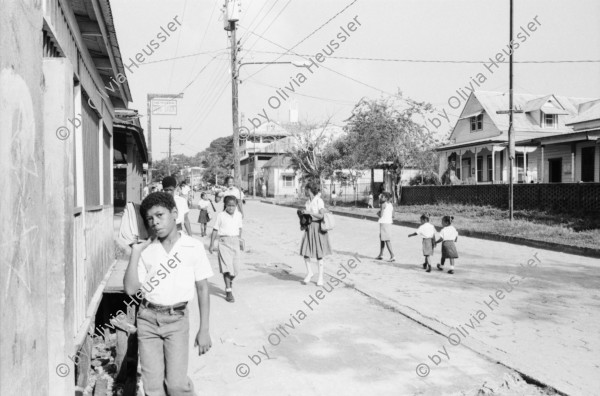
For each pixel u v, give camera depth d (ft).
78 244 16.44
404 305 26.66
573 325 23.35
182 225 31.24
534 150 98.53
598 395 15.49
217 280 33.24
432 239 37.35
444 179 124.16
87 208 19.35
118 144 68.54
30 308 9.66
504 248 50.03
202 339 12.71
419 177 132.05
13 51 8.86
